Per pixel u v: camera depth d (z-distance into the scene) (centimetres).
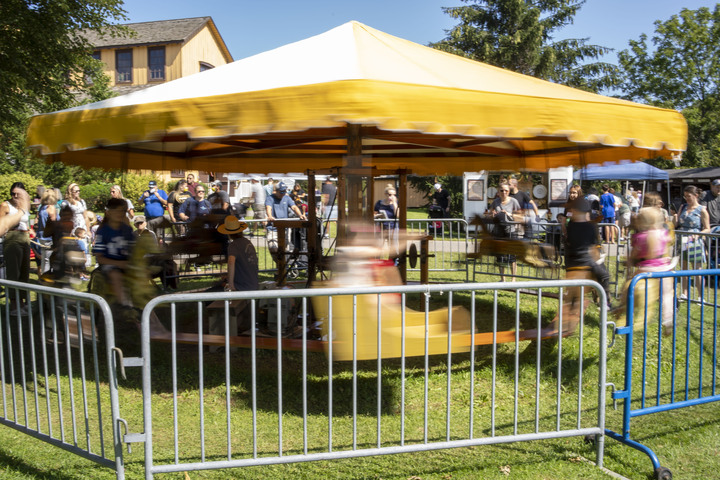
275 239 1123
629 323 372
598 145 725
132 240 566
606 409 458
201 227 934
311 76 405
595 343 607
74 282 614
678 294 729
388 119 376
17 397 477
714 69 3462
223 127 395
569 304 584
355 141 497
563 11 3728
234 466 308
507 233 888
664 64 3547
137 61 3794
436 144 664
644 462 363
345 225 470
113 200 563
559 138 498
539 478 339
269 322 570
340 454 319
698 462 366
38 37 1469
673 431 412
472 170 922
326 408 456
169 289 830
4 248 667
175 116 404
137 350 572
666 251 593
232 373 520
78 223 920
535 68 3475
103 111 435
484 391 492
